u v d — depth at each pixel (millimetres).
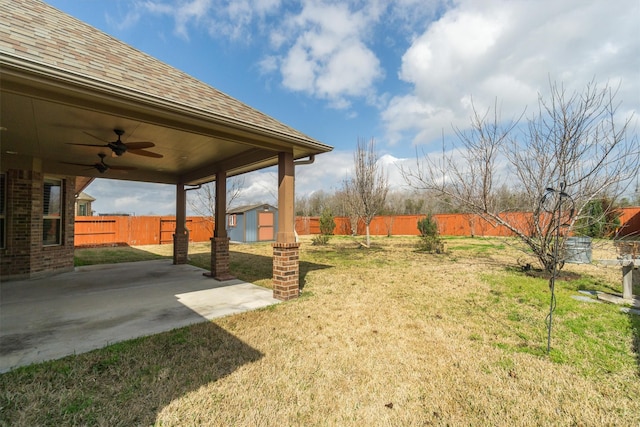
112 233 15633
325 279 6805
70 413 2076
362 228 23344
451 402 2311
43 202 7391
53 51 2963
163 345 3201
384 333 3617
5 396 2234
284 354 3043
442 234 21031
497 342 3371
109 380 2508
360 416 2143
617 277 6691
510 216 7668
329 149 5246
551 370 2758
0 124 4148
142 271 7930
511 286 5973
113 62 3625
